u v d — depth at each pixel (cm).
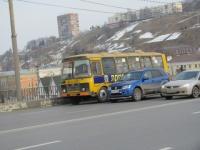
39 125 1702
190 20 10162
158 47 9569
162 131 1322
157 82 2897
